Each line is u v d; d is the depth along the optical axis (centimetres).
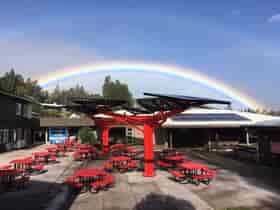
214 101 1103
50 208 820
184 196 945
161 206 833
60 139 3450
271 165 1633
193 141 3119
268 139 1669
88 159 1956
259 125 1722
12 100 2564
